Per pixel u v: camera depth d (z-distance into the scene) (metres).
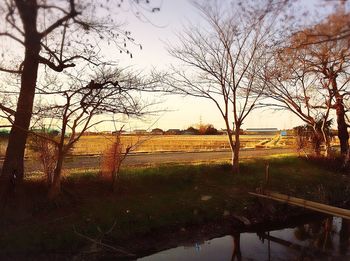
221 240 13.03
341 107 22.33
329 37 5.91
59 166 12.48
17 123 11.41
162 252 11.82
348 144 22.97
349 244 13.19
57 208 12.15
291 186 17.67
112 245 11.48
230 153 26.50
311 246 12.93
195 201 14.66
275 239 13.49
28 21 7.52
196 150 28.83
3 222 11.00
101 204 12.98
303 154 23.08
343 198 18.02
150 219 12.84
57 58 11.09
